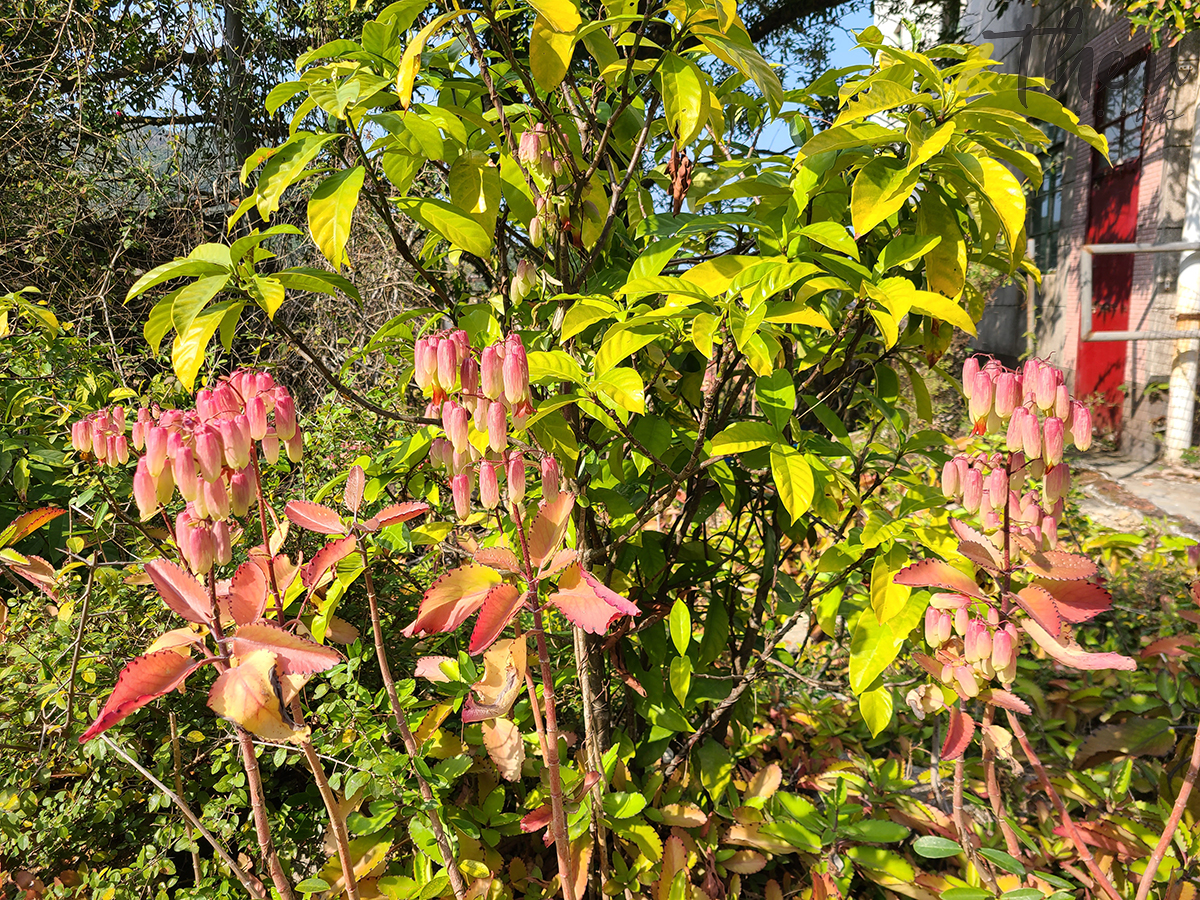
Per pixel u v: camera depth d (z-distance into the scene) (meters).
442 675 1.65
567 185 1.64
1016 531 1.34
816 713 2.50
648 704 1.95
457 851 1.72
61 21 5.21
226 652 1.09
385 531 1.78
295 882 1.88
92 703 1.98
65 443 2.54
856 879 1.96
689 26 1.53
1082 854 1.57
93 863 1.98
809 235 1.52
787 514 1.99
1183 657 2.18
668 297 1.54
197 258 1.52
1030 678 2.64
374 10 4.94
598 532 1.99
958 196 1.67
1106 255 6.97
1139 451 6.32
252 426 1.10
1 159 4.96
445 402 1.24
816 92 1.90
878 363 1.99
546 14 1.36
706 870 1.87
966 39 6.73
